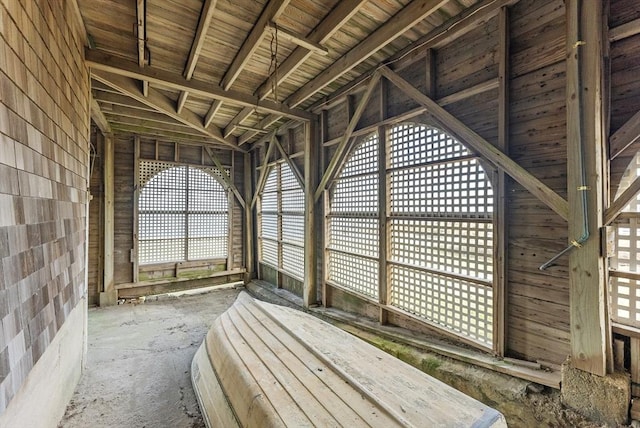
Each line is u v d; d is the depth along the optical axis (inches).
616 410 71.6
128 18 105.6
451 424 54.5
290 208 224.1
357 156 161.5
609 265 77.7
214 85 151.9
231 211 274.1
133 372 117.1
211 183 265.7
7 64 51.2
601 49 73.7
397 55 129.4
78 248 102.7
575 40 75.2
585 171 74.9
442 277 117.7
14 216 53.1
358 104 158.6
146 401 97.7
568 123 77.3
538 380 84.9
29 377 60.3
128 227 225.8
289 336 96.8
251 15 106.3
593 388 74.6
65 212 85.5
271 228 253.4
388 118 136.0
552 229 87.0
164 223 242.1
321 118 185.3
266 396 65.5
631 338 74.4
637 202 73.7
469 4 100.0
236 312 124.1
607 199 75.3
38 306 64.7
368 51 117.7
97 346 141.9
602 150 74.4
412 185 129.4
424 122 120.6
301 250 208.5
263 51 128.3
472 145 103.4
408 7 100.5
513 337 96.6
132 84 153.5
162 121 201.2
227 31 115.3
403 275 134.3
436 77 117.7
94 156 207.8
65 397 88.8
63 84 84.8
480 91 102.1
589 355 75.3
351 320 151.8
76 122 100.7
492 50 99.5
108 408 93.4
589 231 74.7
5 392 49.9
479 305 106.0
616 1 74.8
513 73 95.0
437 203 119.0
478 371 98.1
